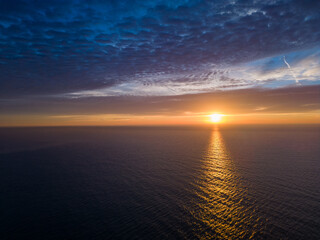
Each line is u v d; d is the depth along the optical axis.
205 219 28.67
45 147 115.88
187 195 37.88
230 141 136.50
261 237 23.95
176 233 25.45
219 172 53.53
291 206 31.56
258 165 60.59
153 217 29.73
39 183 46.91
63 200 36.66
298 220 27.38
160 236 24.86
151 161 71.19
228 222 27.66
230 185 42.66
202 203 34.03
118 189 42.12
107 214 30.98
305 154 78.81
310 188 39.41
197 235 24.88
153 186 43.59
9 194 40.00
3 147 116.38
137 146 118.44
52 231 26.53
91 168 61.62
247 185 42.22
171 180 47.66
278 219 27.83
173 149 102.69
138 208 32.88
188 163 66.56
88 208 33.19
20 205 34.72
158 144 127.69
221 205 33.00
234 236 24.41
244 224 26.94
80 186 44.44
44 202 35.88
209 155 81.12
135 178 50.06
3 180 49.53
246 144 117.12
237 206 32.31
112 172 56.44
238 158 72.81
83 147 115.06
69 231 26.48
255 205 32.41
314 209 30.33
